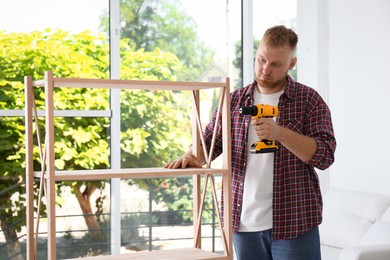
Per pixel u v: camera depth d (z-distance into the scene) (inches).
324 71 179.2
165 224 174.1
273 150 90.0
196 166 97.6
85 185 163.5
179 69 176.9
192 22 178.5
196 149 100.0
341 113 175.5
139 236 170.9
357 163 170.7
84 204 163.5
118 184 166.2
